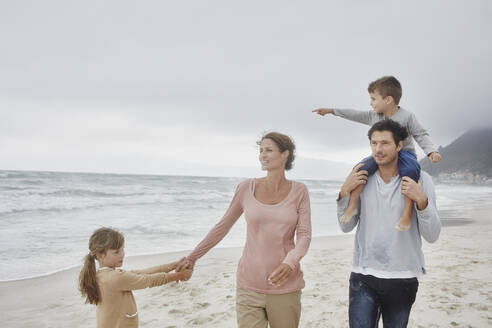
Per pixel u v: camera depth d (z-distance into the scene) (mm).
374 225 2184
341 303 4512
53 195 18562
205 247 2588
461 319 3887
